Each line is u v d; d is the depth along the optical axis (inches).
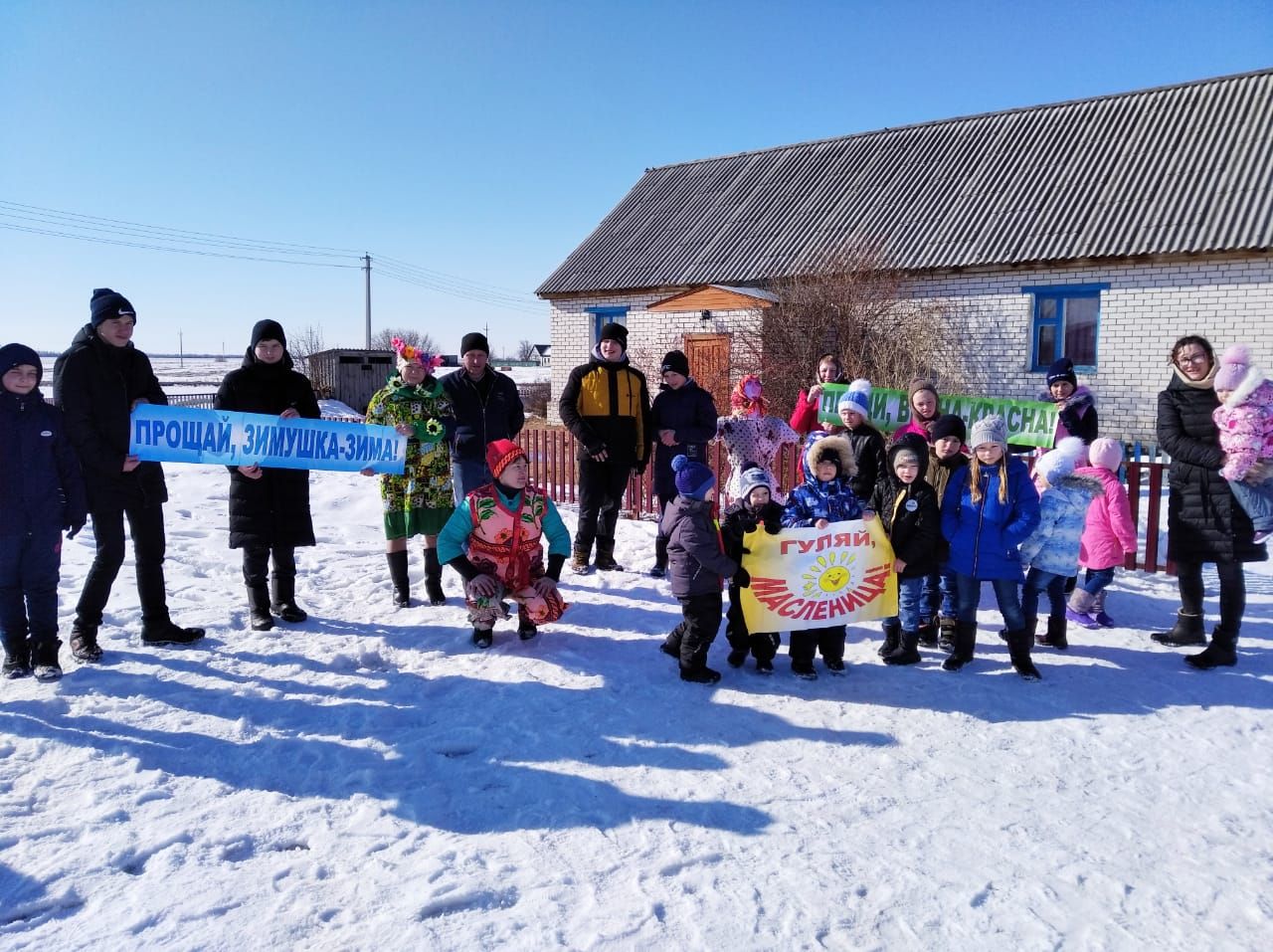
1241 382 185.2
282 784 139.5
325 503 408.8
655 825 126.9
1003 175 732.0
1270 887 111.8
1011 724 163.8
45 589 176.4
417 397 231.9
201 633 206.7
